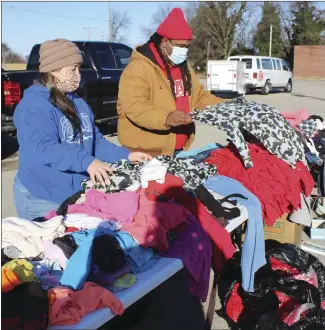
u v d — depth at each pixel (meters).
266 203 3.12
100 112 10.17
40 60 2.50
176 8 3.24
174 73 3.41
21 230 2.10
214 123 3.23
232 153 3.43
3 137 8.89
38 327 1.57
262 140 3.27
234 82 21.72
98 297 1.75
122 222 2.25
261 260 2.90
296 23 52.75
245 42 53.75
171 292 3.67
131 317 3.15
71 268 1.88
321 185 5.03
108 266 1.91
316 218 5.02
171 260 2.17
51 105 2.49
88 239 1.99
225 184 2.98
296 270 3.19
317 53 44.88
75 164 2.30
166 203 2.44
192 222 2.43
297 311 2.79
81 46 10.01
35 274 1.81
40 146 2.34
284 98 22.00
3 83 8.02
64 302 1.67
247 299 2.98
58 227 2.17
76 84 2.56
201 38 51.25
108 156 2.88
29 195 2.64
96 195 2.44
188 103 3.51
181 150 3.62
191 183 2.88
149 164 2.71
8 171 7.54
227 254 2.63
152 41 3.32
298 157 3.39
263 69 23.80
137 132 3.41
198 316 3.36
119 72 10.63
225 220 2.69
